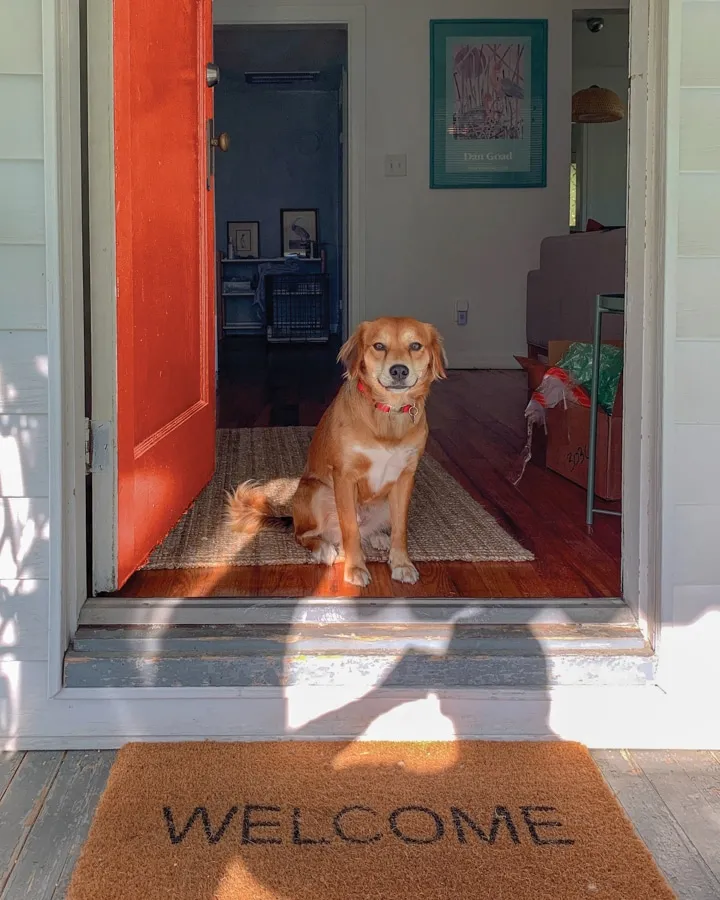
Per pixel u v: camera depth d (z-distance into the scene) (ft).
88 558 6.02
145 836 4.33
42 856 4.27
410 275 21.72
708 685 5.50
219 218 33.53
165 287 7.44
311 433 13.55
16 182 5.05
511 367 22.02
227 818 4.49
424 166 21.33
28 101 5.00
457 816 4.53
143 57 6.58
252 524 8.20
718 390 5.40
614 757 5.37
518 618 5.65
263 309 32.14
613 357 9.59
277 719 5.38
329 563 7.32
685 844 4.44
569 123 21.27
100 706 5.32
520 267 21.75
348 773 4.94
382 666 5.33
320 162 33.35
